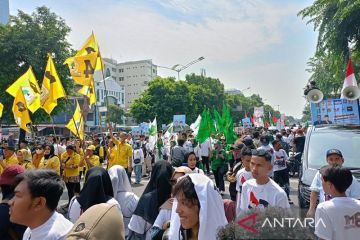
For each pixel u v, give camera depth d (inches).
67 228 94.5
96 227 81.0
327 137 270.5
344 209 110.3
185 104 1724.9
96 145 497.7
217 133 625.9
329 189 120.3
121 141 446.0
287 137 733.9
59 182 95.3
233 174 256.4
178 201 91.8
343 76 641.0
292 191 448.1
